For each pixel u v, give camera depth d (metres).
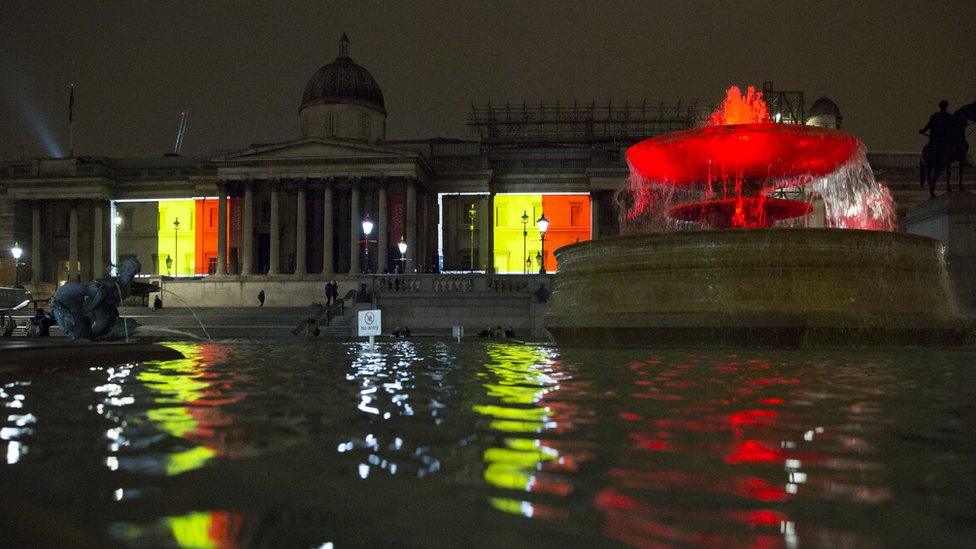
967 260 23.69
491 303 50.19
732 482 3.46
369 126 82.31
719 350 14.55
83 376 8.73
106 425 5.10
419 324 50.41
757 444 4.38
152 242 84.19
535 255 81.19
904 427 4.98
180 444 4.39
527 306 50.00
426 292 50.47
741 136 19.80
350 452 4.15
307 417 5.49
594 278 17.84
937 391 7.10
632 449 4.22
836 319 15.38
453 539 2.64
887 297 16.03
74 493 3.26
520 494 3.25
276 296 71.31
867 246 16.05
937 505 3.08
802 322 15.32
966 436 4.65
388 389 7.50
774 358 11.92
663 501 3.14
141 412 5.75
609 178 76.75
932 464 3.85
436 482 3.46
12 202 83.00
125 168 85.38
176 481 3.48
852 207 68.31
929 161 26.55
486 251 79.25
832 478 3.54
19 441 4.50
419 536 2.67
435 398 6.66
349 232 77.38
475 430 4.88
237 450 4.21
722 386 7.60
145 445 4.36
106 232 81.44
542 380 8.38
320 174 72.94
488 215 79.62
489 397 6.74
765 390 7.22
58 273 83.44
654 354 13.31
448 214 81.06
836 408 5.91
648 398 6.59
